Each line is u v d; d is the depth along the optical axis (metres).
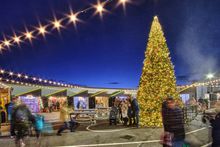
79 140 13.48
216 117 8.33
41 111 31.80
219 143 8.20
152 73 16.84
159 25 17.30
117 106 20.03
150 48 17.12
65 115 15.52
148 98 16.84
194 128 16.45
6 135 16.94
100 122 23.50
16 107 10.84
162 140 9.16
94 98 39.91
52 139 13.81
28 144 11.88
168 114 9.00
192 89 33.47
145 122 16.84
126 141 13.15
